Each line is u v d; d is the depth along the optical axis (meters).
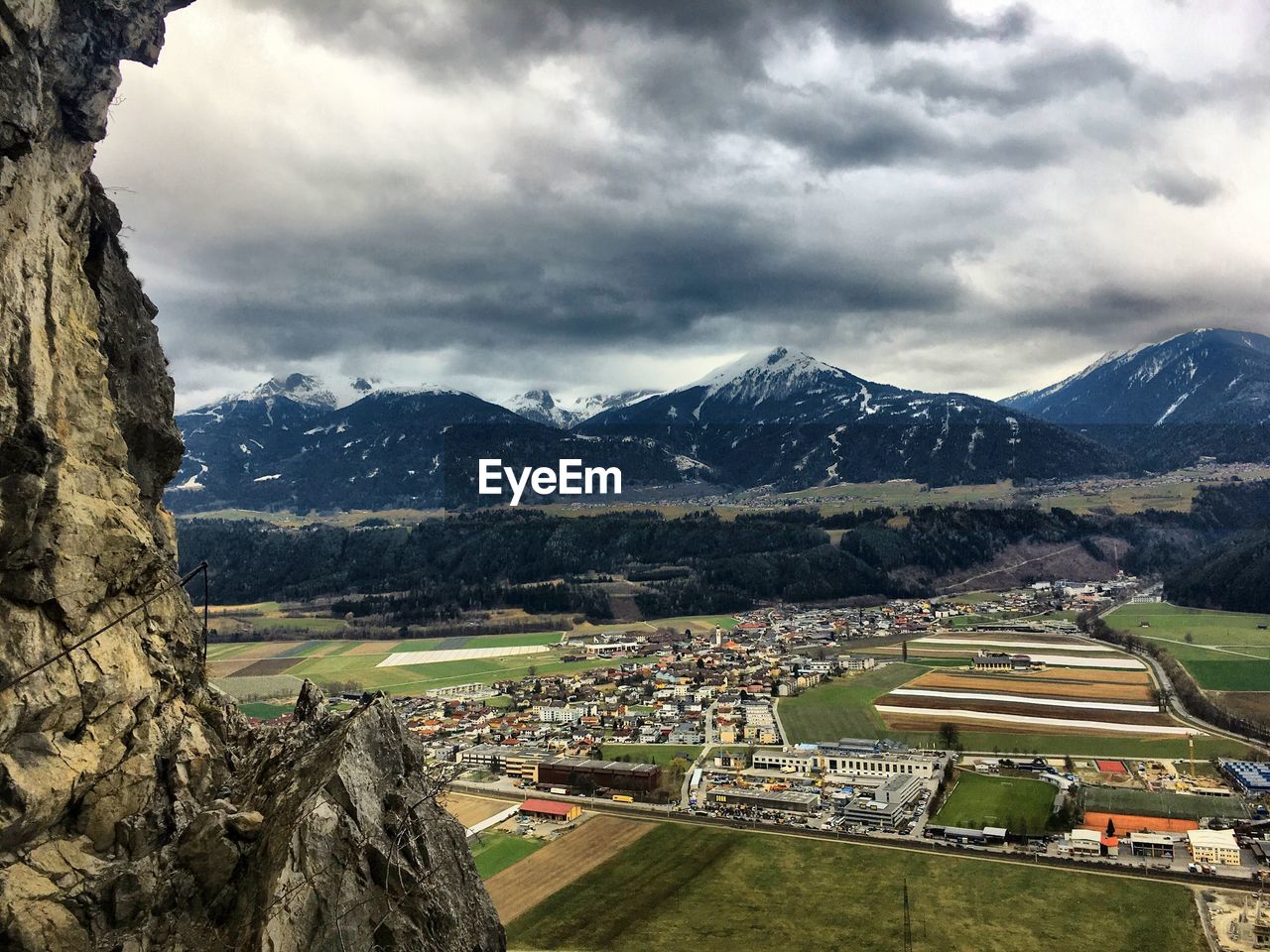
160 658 34.34
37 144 30.86
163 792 31.56
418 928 29.97
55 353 31.45
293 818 29.28
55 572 28.95
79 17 31.98
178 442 42.25
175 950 27.36
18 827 26.48
